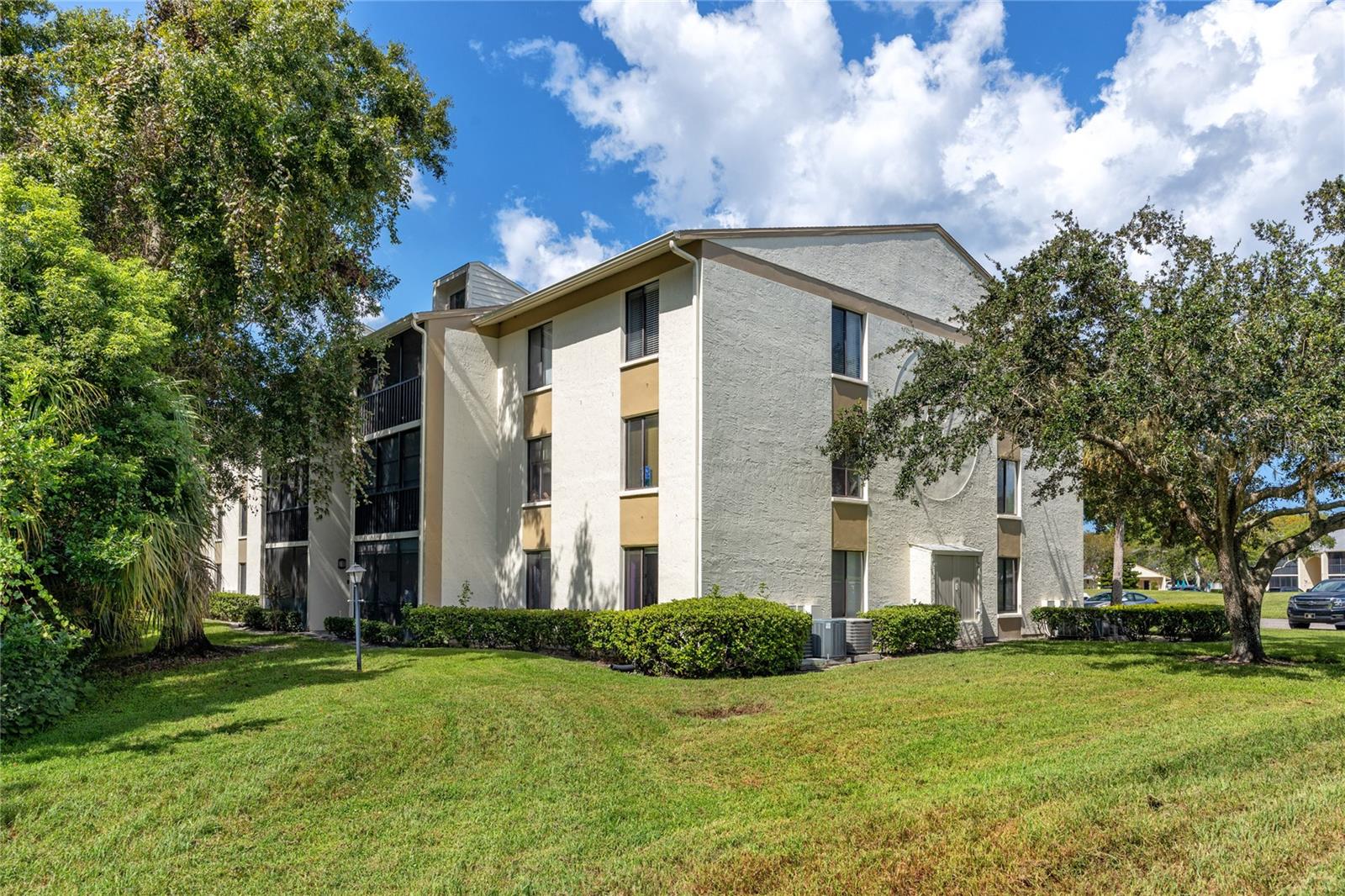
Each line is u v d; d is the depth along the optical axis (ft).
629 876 14.67
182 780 20.34
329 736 24.14
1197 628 60.13
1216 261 36.32
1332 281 31.71
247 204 38.65
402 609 58.95
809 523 50.06
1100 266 37.47
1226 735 23.11
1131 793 17.71
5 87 45.03
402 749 23.47
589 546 52.11
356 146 42.57
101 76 40.81
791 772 21.44
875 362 56.49
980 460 63.52
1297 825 15.60
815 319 52.26
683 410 45.93
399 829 17.60
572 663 41.24
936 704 29.99
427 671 37.50
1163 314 34.86
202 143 39.34
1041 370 39.24
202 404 44.04
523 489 58.75
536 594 57.00
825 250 53.57
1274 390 30.32
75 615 32.94
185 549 39.06
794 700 31.63
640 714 28.58
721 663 37.73
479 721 26.71
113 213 40.68
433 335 59.21
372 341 53.06
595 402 52.75
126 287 33.45
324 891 14.52
